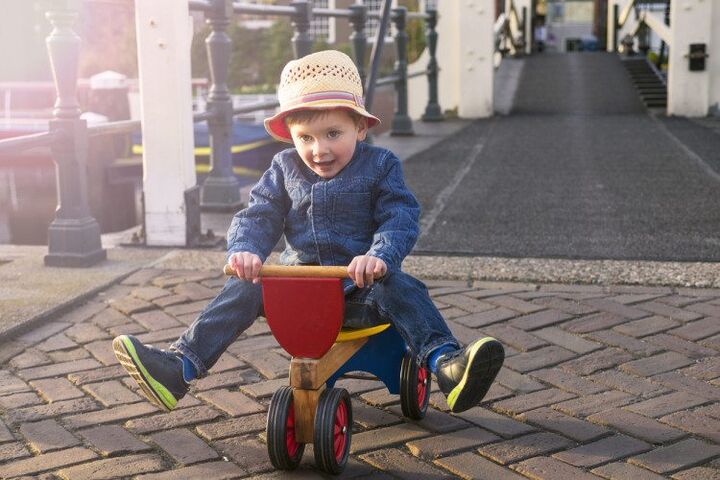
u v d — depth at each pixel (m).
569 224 5.58
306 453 2.73
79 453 2.70
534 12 24.30
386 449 2.72
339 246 2.70
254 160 14.14
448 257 4.82
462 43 13.02
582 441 2.73
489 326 3.79
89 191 11.11
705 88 12.34
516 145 9.70
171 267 4.83
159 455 2.70
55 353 3.59
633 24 22.19
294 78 2.61
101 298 4.30
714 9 12.32
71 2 4.73
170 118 5.17
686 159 8.30
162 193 5.26
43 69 15.74
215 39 6.11
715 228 5.37
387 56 19.64
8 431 2.86
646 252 4.82
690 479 2.47
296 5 7.09
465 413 2.97
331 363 2.56
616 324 3.78
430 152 9.30
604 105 13.72
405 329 2.61
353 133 2.67
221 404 3.07
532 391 3.13
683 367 3.32
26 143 4.48
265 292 2.45
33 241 9.09
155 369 2.51
